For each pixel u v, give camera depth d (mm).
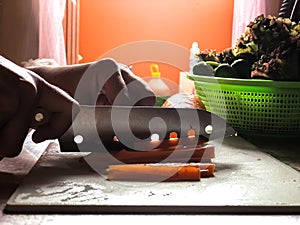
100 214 417
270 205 436
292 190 489
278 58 796
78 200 436
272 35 844
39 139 550
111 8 2162
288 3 1069
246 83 798
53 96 528
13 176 528
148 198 447
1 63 491
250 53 860
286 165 609
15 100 486
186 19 2186
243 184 510
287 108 814
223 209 430
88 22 2164
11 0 1104
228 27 2201
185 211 427
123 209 423
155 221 406
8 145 507
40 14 1213
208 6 2186
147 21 2174
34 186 481
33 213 415
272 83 789
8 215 409
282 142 820
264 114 826
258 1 1694
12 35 1107
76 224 394
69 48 1692
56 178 514
